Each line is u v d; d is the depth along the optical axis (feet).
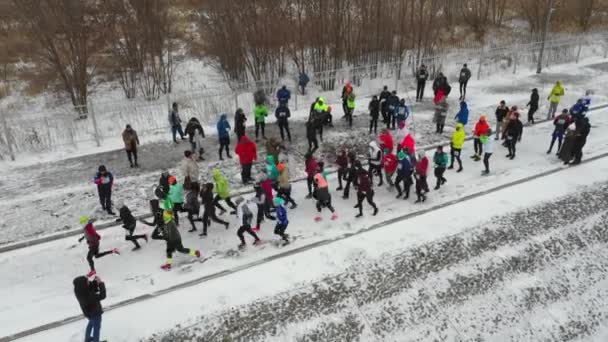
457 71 90.53
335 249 40.91
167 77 81.41
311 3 79.25
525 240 43.09
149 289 36.35
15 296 36.01
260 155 58.39
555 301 38.32
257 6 79.92
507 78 89.71
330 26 81.10
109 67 84.23
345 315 35.17
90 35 80.07
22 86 80.28
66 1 67.36
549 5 89.86
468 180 52.60
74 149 61.41
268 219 45.60
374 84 84.48
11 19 91.45
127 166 56.29
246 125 68.33
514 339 35.19
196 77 85.46
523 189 50.34
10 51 86.94
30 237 42.52
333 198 49.29
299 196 49.88
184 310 34.60
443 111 62.85
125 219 39.70
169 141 63.52
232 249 41.04
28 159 58.75
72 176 54.03
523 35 108.06
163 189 43.60
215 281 37.27
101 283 30.42
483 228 44.04
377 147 50.14
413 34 87.92
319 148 60.23
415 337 34.35
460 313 36.35
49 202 48.39
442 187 51.16
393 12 86.28
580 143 54.44
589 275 40.81
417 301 36.73
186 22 101.14
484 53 93.45
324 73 81.30
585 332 36.35
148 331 32.96
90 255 37.19
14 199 48.98
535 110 66.64
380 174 51.49
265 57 80.59
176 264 39.22
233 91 72.95
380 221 44.83
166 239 37.60
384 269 39.01
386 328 34.65
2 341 31.81
